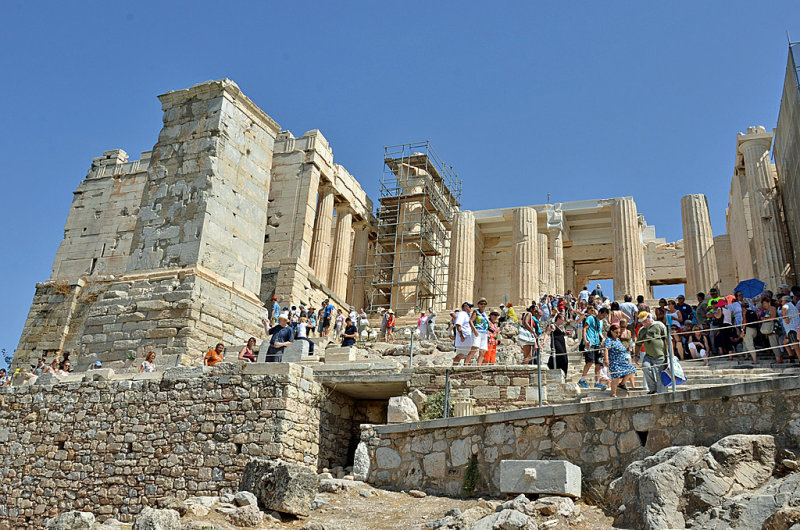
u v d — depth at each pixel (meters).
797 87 26.52
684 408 11.35
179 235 25.75
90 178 42.66
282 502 11.62
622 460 11.62
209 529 10.36
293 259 35.72
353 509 12.20
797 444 10.30
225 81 27.80
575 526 10.28
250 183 28.38
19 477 18.92
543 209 43.69
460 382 16.73
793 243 30.86
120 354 24.06
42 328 35.66
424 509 11.91
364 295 45.28
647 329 14.60
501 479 11.68
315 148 39.31
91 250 40.44
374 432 14.49
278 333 19.31
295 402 16.94
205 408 17.39
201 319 24.23
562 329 17.80
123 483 17.61
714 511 9.58
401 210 45.00
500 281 47.91
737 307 19.17
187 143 27.33
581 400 15.38
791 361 17.28
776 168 33.69
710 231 37.50
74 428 18.81
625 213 40.12
